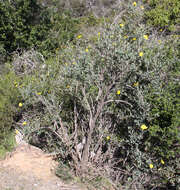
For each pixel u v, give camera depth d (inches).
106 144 140.2
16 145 152.3
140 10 145.6
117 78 122.0
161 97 118.6
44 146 156.8
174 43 160.9
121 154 141.8
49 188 115.0
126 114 135.3
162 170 121.3
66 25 272.4
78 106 147.5
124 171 134.1
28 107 165.9
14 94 158.6
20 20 239.1
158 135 115.7
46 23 261.0
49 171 130.4
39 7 257.9
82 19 322.0
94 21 285.0
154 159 123.4
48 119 140.3
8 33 237.3
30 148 150.5
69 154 138.2
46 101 138.9
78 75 121.3
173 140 114.1
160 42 150.4
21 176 122.3
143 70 131.9
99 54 127.4
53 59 205.0
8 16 233.9
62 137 135.9
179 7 213.3
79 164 127.5
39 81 171.9
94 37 180.5
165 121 116.0
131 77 127.7
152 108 120.6
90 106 138.9
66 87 136.4
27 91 156.3
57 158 142.8
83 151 129.3
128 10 147.9
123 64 118.8
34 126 149.3
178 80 127.8
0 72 203.5
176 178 119.3
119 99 134.0
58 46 247.9
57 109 133.8
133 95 130.0
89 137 124.3
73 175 127.0
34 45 242.5
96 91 140.9
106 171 131.9
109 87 122.9
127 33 138.3
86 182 122.1
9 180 118.0
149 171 125.6
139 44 128.3
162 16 208.4
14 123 163.6
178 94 117.9
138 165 122.0
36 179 121.1
